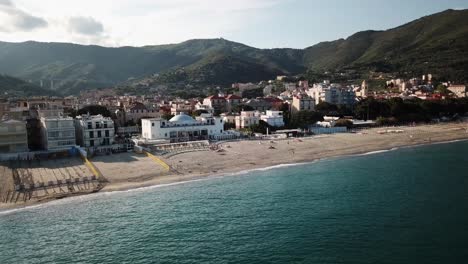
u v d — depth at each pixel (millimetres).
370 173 93250
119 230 59938
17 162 100688
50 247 54344
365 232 55406
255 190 81125
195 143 131250
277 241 53625
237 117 176000
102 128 123625
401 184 81000
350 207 67062
